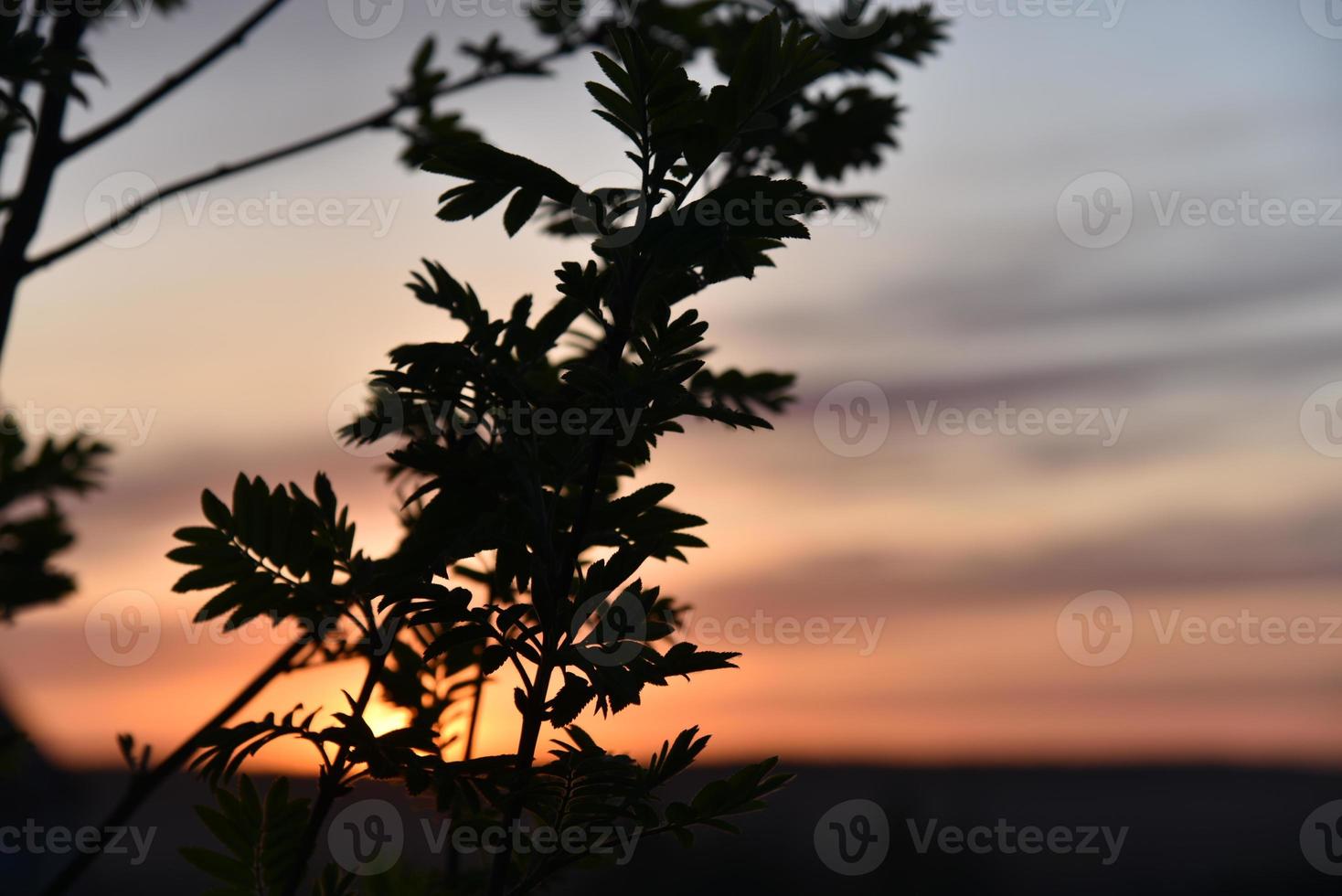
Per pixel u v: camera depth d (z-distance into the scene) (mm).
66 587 2674
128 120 2135
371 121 2379
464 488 1631
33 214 2078
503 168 1632
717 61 2547
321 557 1720
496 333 1707
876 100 2346
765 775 1631
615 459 1680
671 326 1616
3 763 2156
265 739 1626
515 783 1592
